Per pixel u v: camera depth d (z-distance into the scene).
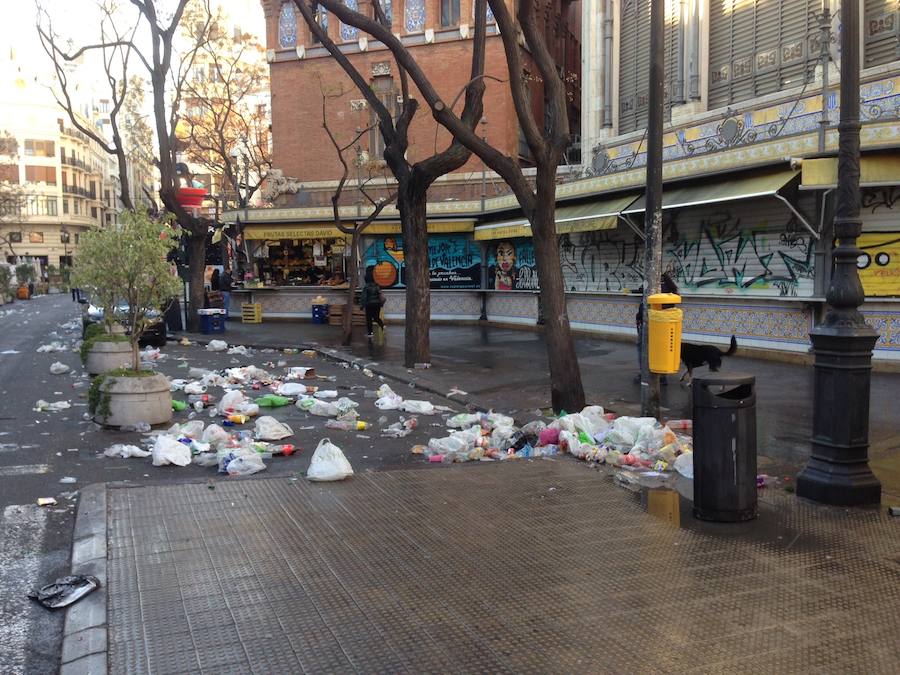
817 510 5.93
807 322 13.88
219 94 42.47
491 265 25.56
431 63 27.38
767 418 9.53
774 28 16.08
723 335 15.70
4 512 5.91
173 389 12.12
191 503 5.98
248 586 4.45
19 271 64.25
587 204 19.61
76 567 4.70
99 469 7.28
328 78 28.95
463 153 13.76
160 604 4.20
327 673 3.50
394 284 27.33
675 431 8.59
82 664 3.54
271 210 28.20
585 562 4.88
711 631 3.94
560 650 3.73
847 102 5.93
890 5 13.62
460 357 16.17
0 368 15.08
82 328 23.58
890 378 12.05
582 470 7.14
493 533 5.41
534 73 27.53
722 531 5.48
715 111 16.11
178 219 22.52
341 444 8.52
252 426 9.34
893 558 4.96
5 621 4.12
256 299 28.47
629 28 20.75
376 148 28.48
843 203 6.00
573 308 20.88
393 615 4.09
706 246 16.50
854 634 3.92
